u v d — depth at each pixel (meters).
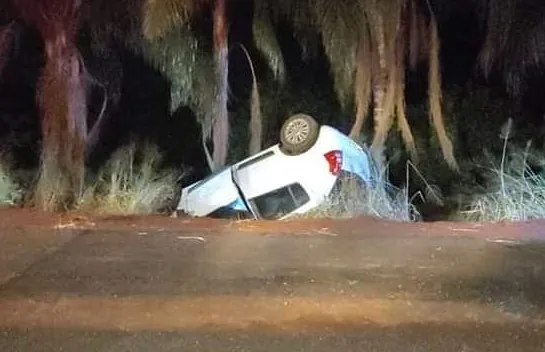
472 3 12.04
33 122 12.18
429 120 11.96
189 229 8.85
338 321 5.95
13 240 8.28
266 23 11.52
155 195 10.81
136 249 7.90
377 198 10.27
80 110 10.91
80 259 7.52
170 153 12.53
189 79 11.70
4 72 12.24
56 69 10.82
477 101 12.55
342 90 11.41
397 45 11.05
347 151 10.26
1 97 12.29
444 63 12.61
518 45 11.68
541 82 12.48
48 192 10.42
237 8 12.06
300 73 12.49
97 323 5.93
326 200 9.97
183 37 11.53
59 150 10.70
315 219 9.53
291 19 11.51
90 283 6.77
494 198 10.57
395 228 8.94
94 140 11.59
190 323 5.91
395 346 5.50
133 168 11.76
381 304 6.27
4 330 5.82
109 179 11.17
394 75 11.05
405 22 11.13
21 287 6.68
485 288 6.64
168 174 11.91
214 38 11.46
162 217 9.69
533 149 11.94
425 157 11.86
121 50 12.06
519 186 10.54
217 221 9.37
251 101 12.16
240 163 10.30
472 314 6.09
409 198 11.24
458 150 12.27
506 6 11.47
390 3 10.88
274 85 12.52
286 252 7.76
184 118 12.62
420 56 11.38
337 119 12.32
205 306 6.23
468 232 8.70
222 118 11.71
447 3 12.01
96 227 8.95
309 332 5.74
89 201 10.43
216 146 11.71
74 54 10.97
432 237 8.42
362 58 11.02
